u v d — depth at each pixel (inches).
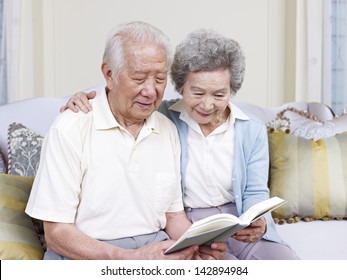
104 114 91.0
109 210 90.0
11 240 94.0
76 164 88.7
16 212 101.0
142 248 85.9
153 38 87.8
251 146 106.3
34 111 133.3
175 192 98.6
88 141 89.8
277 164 129.8
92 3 206.4
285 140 132.2
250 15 208.1
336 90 202.2
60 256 90.2
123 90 88.1
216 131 103.3
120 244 90.8
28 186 109.7
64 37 207.8
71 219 88.1
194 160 103.7
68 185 87.5
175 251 85.3
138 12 206.4
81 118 90.2
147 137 94.0
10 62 192.7
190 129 103.6
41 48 205.9
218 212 106.8
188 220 101.3
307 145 132.0
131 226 92.0
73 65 208.7
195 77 94.9
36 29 204.2
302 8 201.9
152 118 94.8
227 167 104.6
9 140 124.4
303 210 127.1
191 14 206.7
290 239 118.3
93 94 98.3
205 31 97.0
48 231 87.9
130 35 87.4
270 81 210.5
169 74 99.3
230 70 96.8
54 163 87.7
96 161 89.0
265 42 209.5
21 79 200.7
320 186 126.9
